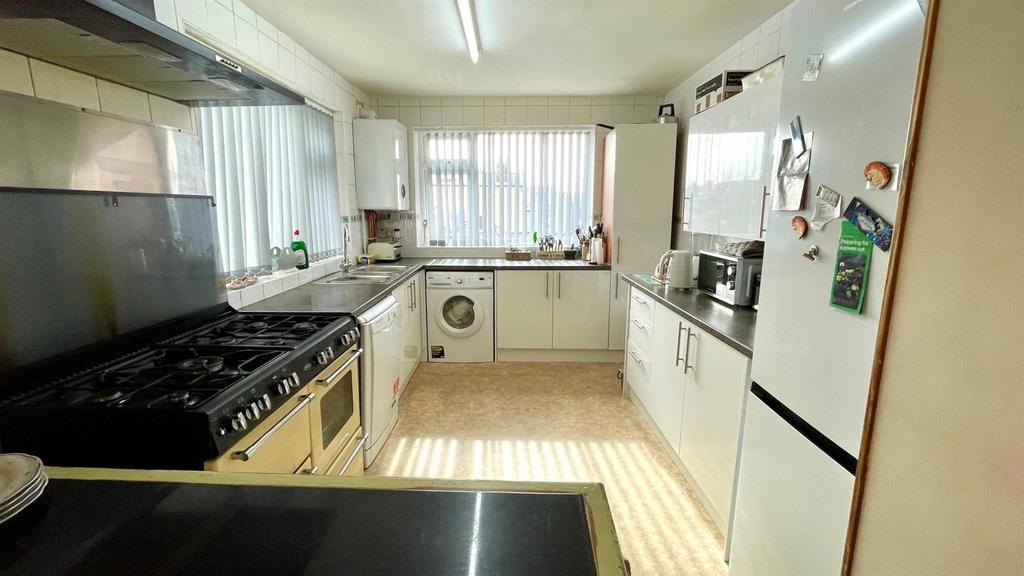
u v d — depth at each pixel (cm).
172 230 163
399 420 281
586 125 409
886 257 91
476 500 67
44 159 125
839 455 104
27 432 104
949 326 71
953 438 71
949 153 71
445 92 390
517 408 299
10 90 116
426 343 390
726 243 276
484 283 377
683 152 361
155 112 165
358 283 281
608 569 54
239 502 67
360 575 53
